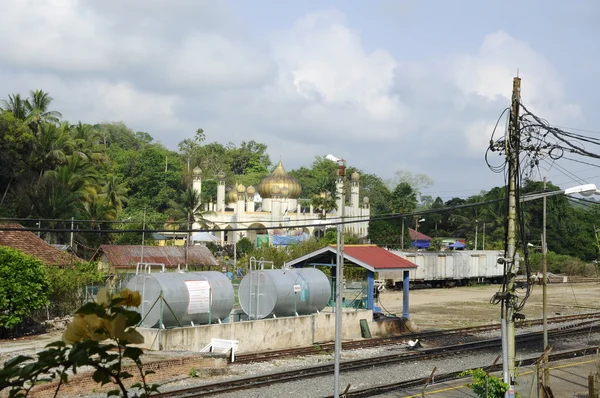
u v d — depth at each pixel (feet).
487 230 352.90
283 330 110.32
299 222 309.22
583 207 363.15
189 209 250.57
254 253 211.41
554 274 299.58
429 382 82.99
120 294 14.97
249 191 325.42
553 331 131.75
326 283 118.83
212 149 498.28
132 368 78.02
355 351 106.01
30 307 110.42
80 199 203.10
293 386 79.10
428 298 203.51
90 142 259.39
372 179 458.91
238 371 87.61
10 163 198.80
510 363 62.80
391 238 304.50
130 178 388.57
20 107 225.56
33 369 14.62
